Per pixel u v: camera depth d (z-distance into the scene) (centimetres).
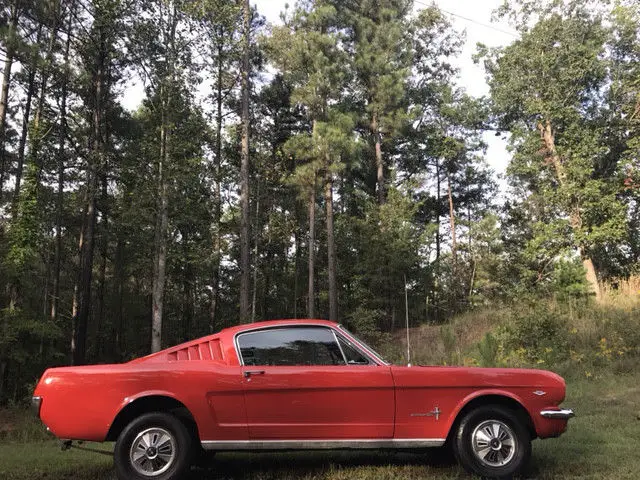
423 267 2836
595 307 1766
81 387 485
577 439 665
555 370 1327
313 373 501
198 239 2506
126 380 487
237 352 515
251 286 3069
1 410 1399
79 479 536
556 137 2552
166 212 1644
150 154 1658
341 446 495
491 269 3075
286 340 527
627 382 1144
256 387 493
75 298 2503
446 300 3070
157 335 1560
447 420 505
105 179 2375
